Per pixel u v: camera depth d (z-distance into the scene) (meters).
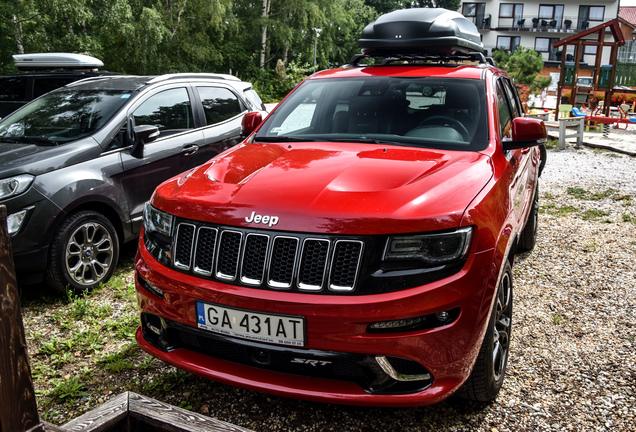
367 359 2.11
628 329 3.49
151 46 21.78
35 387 2.93
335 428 2.52
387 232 2.11
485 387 2.51
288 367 2.27
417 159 2.72
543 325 3.57
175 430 1.89
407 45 4.04
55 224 3.89
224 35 30.09
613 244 5.23
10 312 1.47
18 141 4.44
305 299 2.11
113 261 4.41
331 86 3.68
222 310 2.24
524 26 51.97
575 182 8.27
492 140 3.02
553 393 2.78
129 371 3.06
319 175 2.49
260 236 2.21
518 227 3.07
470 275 2.18
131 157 4.57
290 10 30.89
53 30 20.64
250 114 3.81
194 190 2.53
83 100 4.92
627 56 40.09
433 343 2.12
